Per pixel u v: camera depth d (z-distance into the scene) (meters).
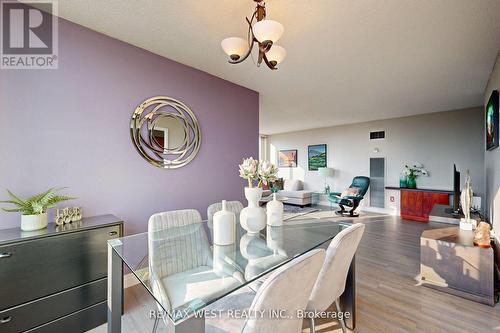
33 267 1.50
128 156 2.30
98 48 2.11
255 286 1.71
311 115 5.33
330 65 2.74
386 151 5.73
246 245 1.70
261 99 4.10
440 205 4.29
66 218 1.83
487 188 3.37
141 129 2.39
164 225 1.90
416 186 5.26
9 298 1.41
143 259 1.50
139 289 2.23
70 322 1.64
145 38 2.21
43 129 1.84
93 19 1.93
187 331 0.89
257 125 3.68
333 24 1.94
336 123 6.29
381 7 1.73
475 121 4.61
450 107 4.62
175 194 2.66
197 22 1.95
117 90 2.23
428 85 3.38
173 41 2.26
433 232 2.50
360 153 6.17
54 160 1.89
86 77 2.05
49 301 1.56
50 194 1.72
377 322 1.73
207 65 2.77
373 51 2.40
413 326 1.69
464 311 1.86
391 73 2.97
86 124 2.05
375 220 4.95
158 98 2.51
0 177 1.68
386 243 3.48
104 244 1.82
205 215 2.95
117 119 2.23
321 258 0.95
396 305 1.94
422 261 2.32
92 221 1.89
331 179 6.75
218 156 3.12
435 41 2.21
